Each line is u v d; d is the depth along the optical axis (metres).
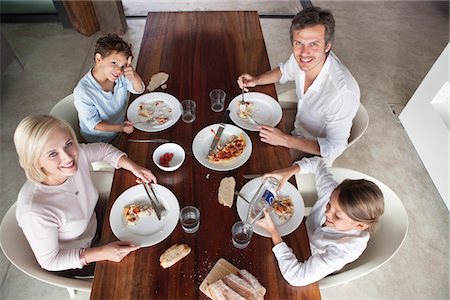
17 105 3.11
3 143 2.81
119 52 1.74
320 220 1.51
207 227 1.35
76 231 1.45
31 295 2.01
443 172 2.50
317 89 1.82
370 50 3.77
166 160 1.58
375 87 3.36
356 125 1.89
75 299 1.99
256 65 2.09
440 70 2.53
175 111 1.80
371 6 4.43
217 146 1.63
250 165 1.58
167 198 1.44
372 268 1.32
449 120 2.52
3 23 3.99
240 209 1.40
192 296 1.18
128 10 4.20
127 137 1.69
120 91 2.00
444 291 2.10
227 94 1.91
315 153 1.79
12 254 1.31
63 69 3.46
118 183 1.51
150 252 1.28
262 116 1.82
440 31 4.10
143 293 1.18
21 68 3.44
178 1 4.38
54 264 1.30
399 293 2.08
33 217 1.24
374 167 2.73
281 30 3.96
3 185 2.54
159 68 2.04
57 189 1.35
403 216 1.48
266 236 1.33
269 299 1.18
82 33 3.84
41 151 1.20
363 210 1.17
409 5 4.48
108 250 1.26
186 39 2.25
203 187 1.49
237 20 2.42
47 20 4.02
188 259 1.26
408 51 3.79
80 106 1.82
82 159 1.53
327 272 1.21
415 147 2.81
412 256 2.24
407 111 2.92
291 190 1.49
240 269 1.24
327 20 1.58
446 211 2.49
